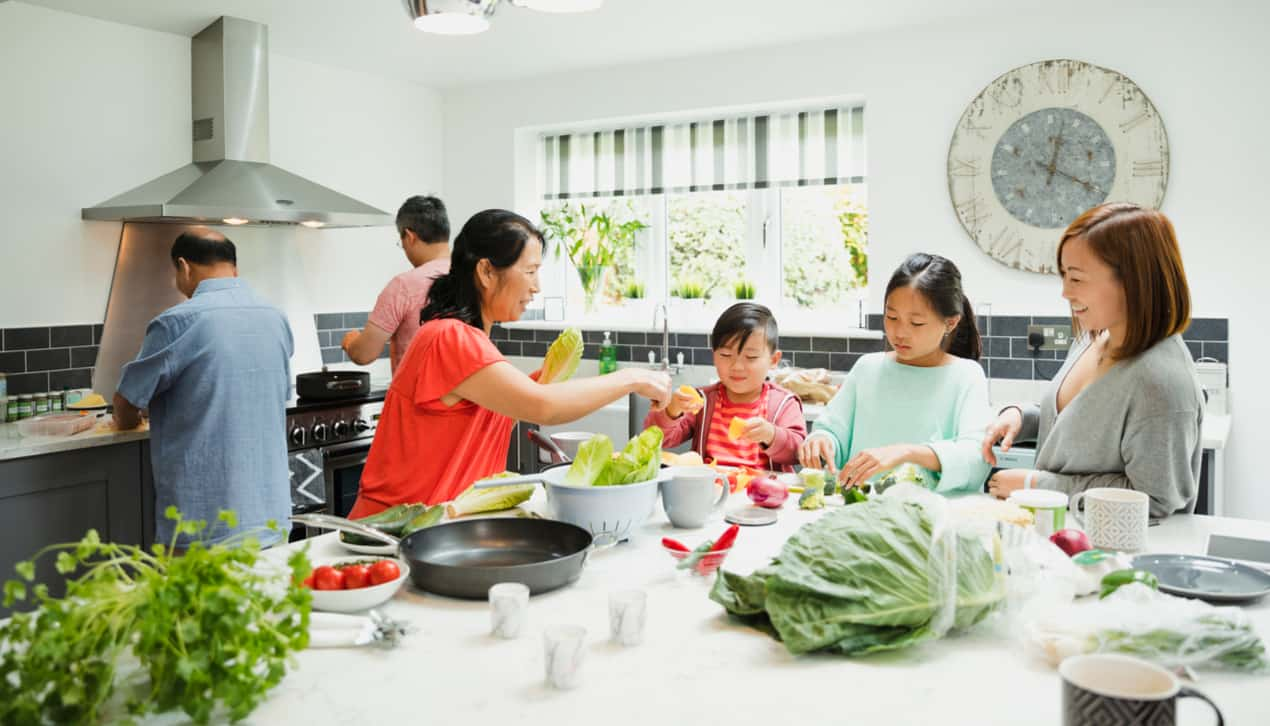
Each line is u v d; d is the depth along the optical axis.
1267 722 0.95
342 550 1.62
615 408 4.55
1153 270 1.68
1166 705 0.82
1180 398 1.68
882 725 0.97
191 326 2.80
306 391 3.88
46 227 3.56
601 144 4.93
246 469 2.93
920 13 3.75
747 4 3.62
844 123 4.30
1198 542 1.62
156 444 2.89
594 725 0.97
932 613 1.15
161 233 3.93
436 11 1.88
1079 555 1.36
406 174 5.00
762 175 4.52
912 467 1.92
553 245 5.21
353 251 4.73
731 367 2.54
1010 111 3.77
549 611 1.31
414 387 1.88
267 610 1.00
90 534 0.99
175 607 0.93
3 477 2.89
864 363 2.46
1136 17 3.55
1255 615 1.25
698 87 4.44
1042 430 2.02
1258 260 3.42
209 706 0.93
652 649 1.17
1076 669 0.90
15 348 3.50
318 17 3.77
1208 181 3.48
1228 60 3.42
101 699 0.92
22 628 0.93
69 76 3.60
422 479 1.92
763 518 1.80
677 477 1.73
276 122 4.33
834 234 4.50
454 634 1.23
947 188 3.93
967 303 2.38
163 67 3.90
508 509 1.78
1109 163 3.61
